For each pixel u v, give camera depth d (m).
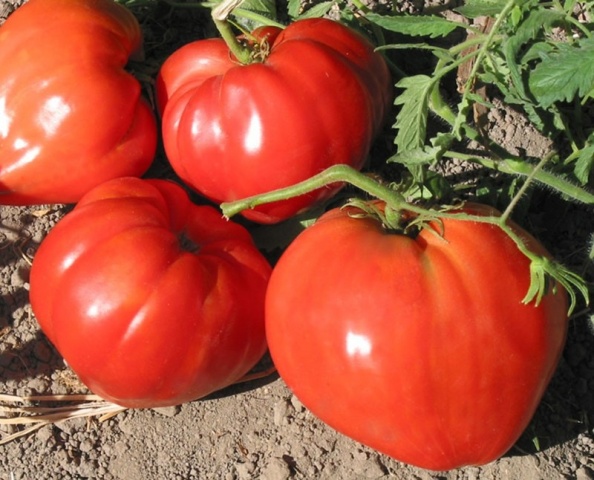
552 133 0.49
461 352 0.37
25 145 0.45
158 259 0.41
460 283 0.37
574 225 0.49
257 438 0.48
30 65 0.44
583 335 0.48
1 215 0.50
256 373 0.48
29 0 0.47
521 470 0.46
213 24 0.53
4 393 0.48
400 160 0.43
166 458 0.47
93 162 0.46
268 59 0.43
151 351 0.41
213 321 0.41
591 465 0.46
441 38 0.52
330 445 0.47
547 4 0.44
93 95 0.44
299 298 0.38
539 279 0.36
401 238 0.38
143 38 0.51
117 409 0.48
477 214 0.39
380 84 0.45
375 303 0.37
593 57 0.39
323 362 0.38
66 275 0.42
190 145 0.44
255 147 0.42
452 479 0.46
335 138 0.43
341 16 0.51
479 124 0.50
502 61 0.46
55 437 0.48
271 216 0.45
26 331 0.49
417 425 0.38
